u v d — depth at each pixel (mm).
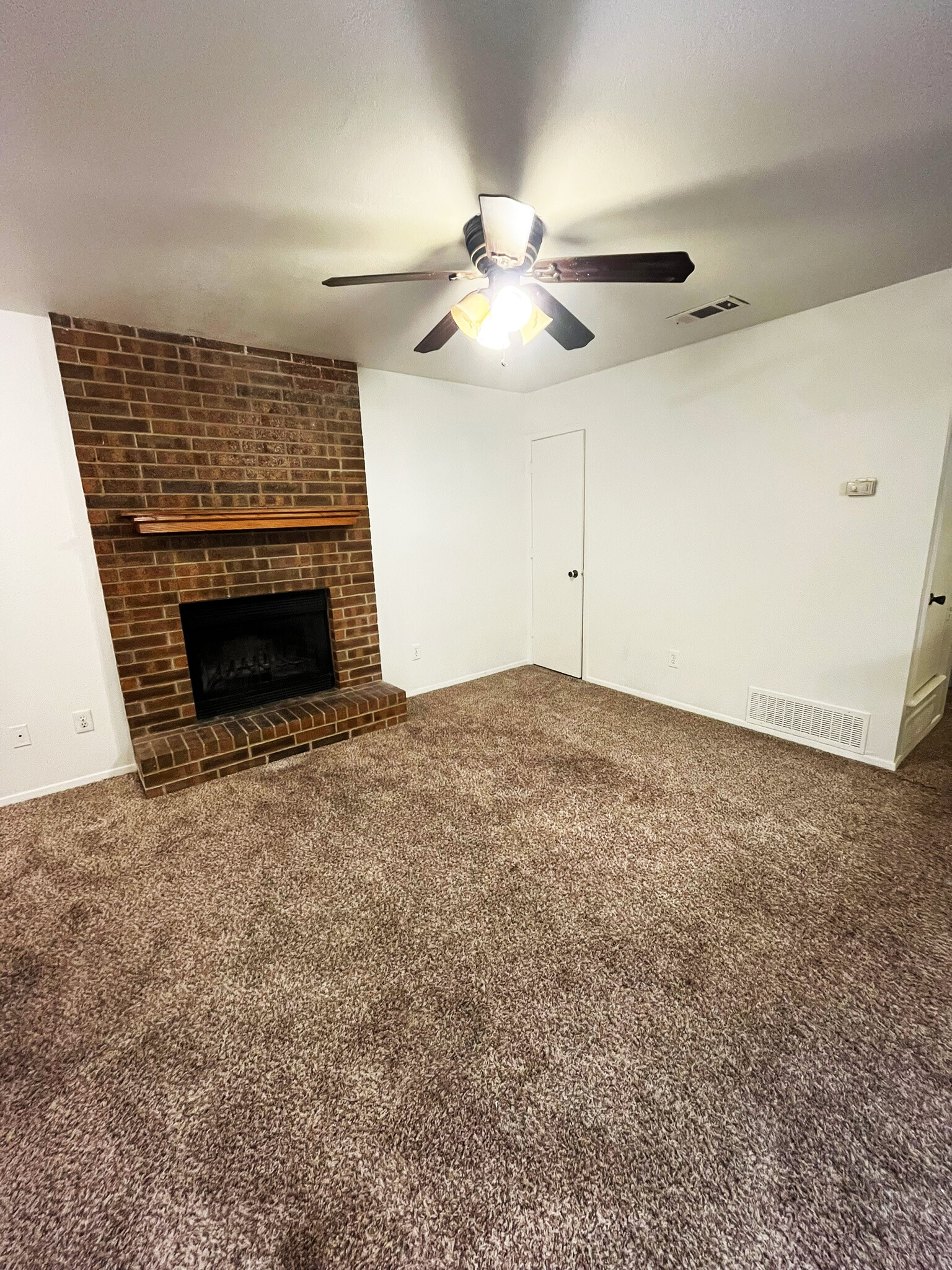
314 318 2545
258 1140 1213
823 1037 1409
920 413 2420
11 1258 1026
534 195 1667
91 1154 1193
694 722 3438
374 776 2850
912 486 2490
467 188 1607
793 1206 1071
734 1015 1478
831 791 2580
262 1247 1036
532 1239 1037
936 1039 1400
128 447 2678
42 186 1523
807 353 2725
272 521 2957
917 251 2078
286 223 1759
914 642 2600
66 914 1917
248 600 3189
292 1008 1537
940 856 2102
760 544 3084
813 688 2992
